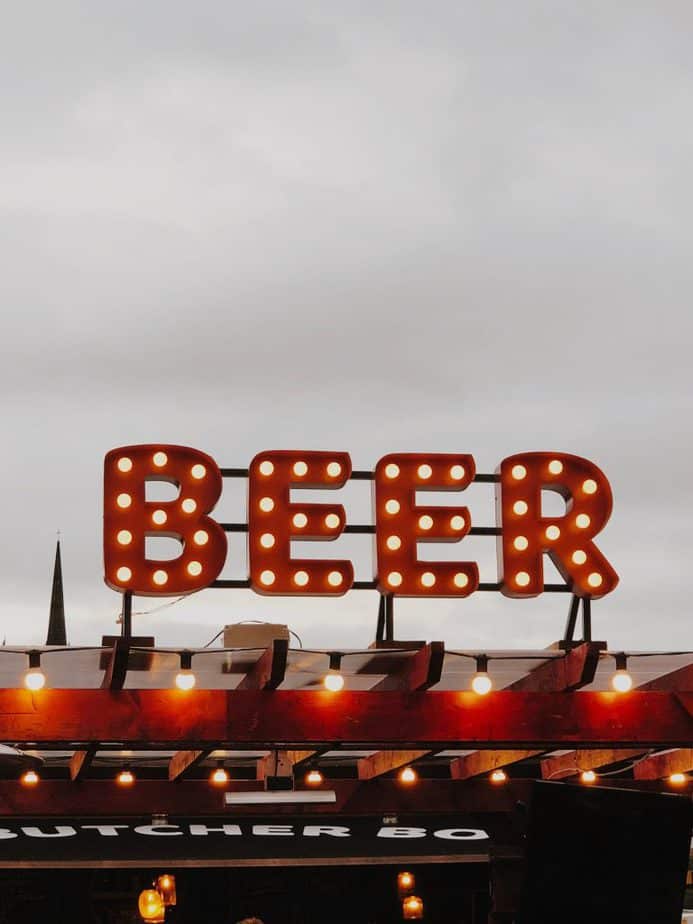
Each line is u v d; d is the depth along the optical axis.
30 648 10.59
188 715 10.56
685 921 14.62
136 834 13.92
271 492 14.06
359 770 14.80
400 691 10.83
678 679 11.27
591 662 10.55
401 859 13.65
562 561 14.07
